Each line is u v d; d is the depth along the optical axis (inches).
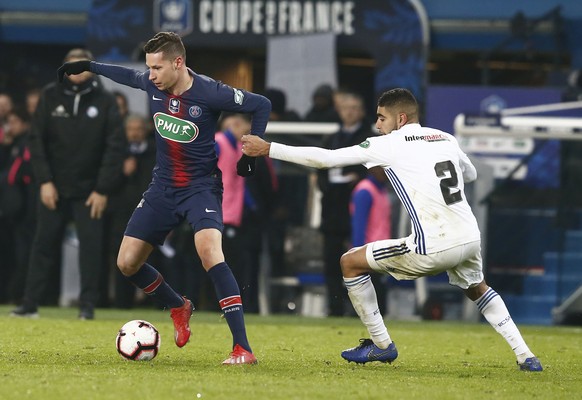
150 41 1050.7
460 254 1031.6
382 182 1985.7
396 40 2498.8
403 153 1037.2
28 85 2751.0
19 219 2219.5
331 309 2073.1
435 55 2859.3
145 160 2176.4
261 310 2224.4
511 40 2549.2
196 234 1059.9
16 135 2219.5
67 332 1439.5
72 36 2662.4
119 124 1685.5
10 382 871.7
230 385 877.2
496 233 2300.7
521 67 2834.6
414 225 1035.9
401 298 2258.9
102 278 2237.9
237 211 1994.3
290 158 1031.6
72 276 2375.7
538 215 2299.5
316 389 870.4
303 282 2247.8
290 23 2518.5
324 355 1208.8
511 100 2431.1
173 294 1137.4
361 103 2047.2
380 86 2501.2
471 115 2208.4
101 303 2252.7
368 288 1078.4
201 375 945.5
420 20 2492.6
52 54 2765.7
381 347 1090.7
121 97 2276.1
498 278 2292.1
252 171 1056.8
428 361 1188.5
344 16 2502.5
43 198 1684.3
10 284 2412.6
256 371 993.5
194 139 1068.5
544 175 2319.1
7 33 2667.3
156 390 836.6
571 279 2267.5
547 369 1117.7
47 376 919.7
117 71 1116.5
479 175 2196.1
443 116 2437.3
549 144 2324.1
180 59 1055.0
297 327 1680.6
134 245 1093.1
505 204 2304.4
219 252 1051.9
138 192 2175.2
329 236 2053.4
